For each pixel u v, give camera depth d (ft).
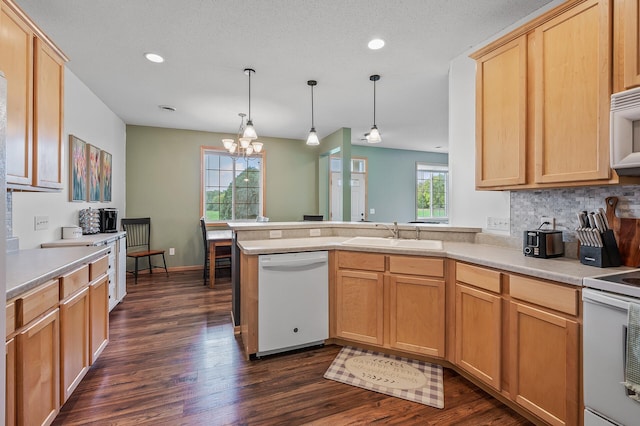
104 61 9.43
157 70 10.03
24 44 5.58
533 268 5.13
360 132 18.79
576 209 6.24
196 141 18.22
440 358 7.11
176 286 14.43
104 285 7.20
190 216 18.11
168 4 6.71
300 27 7.60
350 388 6.33
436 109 14.30
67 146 10.05
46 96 6.33
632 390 3.71
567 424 4.60
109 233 11.70
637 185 5.20
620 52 4.68
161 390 6.26
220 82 11.01
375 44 8.44
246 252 7.46
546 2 6.70
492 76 6.83
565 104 5.40
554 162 5.59
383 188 23.93
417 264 7.17
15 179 5.36
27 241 8.09
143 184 17.10
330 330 8.20
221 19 7.26
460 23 7.49
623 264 5.28
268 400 5.93
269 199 20.04
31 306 4.31
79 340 5.86
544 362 4.94
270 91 11.91
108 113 13.89
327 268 8.12
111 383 6.50
